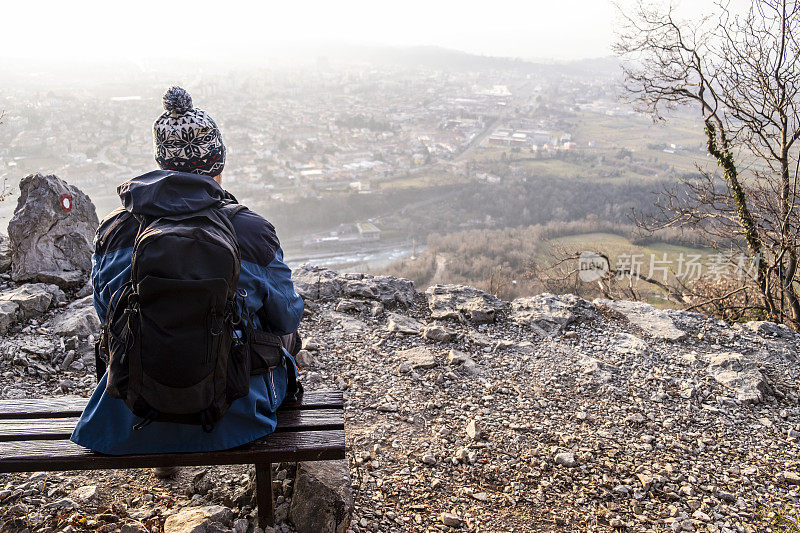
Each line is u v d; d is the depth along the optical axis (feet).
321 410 6.70
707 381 12.12
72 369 10.92
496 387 11.61
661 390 11.70
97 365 6.38
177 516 6.54
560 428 10.35
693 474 9.30
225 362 5.27
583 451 9.68
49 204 13.64
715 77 25.11
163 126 5.79
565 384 11.80
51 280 13.46
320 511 6.73
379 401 10.89
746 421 10.88
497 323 14.47
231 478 7.86
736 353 13.20
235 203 6.11
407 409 10.68
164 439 5.68
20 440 6.02
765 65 23.86
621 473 9.23
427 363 12.23
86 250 14.15
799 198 23.99
